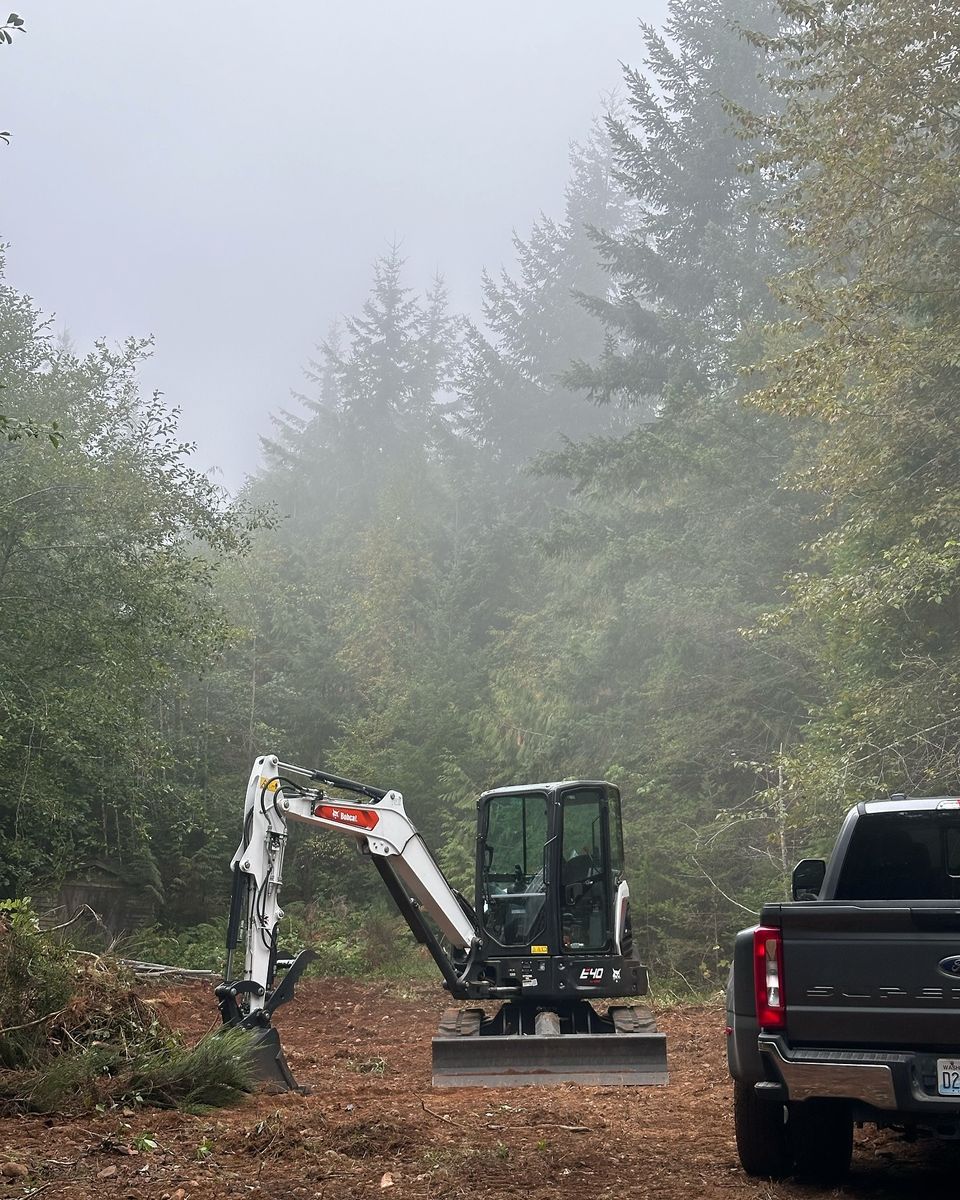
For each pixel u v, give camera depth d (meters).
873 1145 7.32
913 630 18.59
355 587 49.84
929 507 17.62
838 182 18.14
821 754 17.58
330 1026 17.34
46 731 20.02
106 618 21.53
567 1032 12.86
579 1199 5.87
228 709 36.03
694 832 24.19
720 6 39.34
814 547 19.61
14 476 21.17
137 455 23.88
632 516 33.72
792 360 18.34
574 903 12.73
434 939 12.58
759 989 5.85
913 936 5.64
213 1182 6.21
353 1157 6.97
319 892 33.94
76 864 26.36
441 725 35.78
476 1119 8.26
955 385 18.00
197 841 32.19
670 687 27.73
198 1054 8.90
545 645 36.00
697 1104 9.20
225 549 24.95
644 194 39.56
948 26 17.33
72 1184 6.14
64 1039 9.23
